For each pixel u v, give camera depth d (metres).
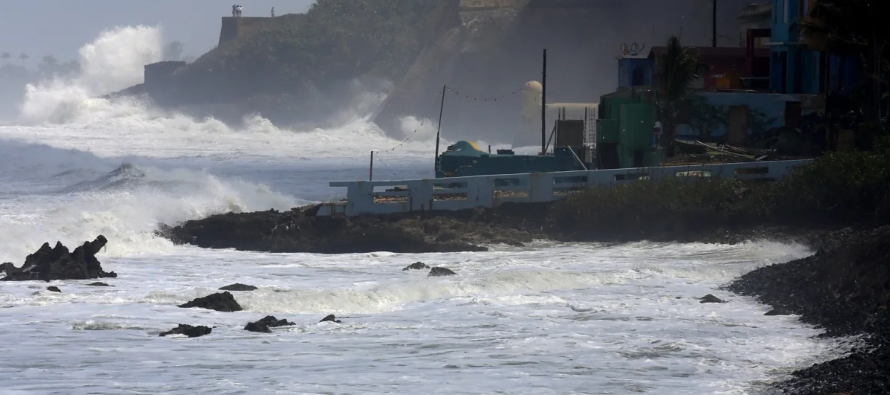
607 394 54.41
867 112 164.50
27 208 152.62
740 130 167.62
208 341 67.50
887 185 120.38
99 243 100.50
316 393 54.09
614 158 164.38
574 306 80.81
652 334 70.19
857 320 72.69
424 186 132.12
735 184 130.50
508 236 126.81
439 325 73.75
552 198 134.50
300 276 101.25
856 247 89.12
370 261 113.56
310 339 68.50
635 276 97.25
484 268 104.69
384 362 61.47
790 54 181.75
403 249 123.50
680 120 166.62
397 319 76.38
